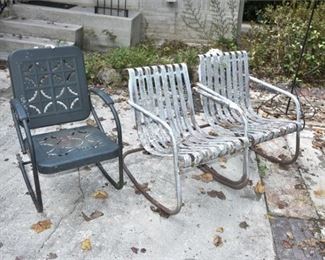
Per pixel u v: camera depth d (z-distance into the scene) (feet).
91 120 13.32
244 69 11.70
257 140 9.77
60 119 9.59
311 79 18.43
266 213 9.45
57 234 8.39
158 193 9.93
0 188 9.68
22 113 8.17
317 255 8.30
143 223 8.87
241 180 9.84
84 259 7.82
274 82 17.62
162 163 11.19
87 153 8.56
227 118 11.19
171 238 8.50
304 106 15.78
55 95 9.45
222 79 11.27
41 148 8.71
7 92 15.08
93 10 20.29
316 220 9.34
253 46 19.08
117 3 20.83
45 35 18.89
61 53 9.48
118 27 19.17
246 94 11.80
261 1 26.16
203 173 10.84
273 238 8.68
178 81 10.37
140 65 16.30
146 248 8.19
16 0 20.52
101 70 16.12
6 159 10.85
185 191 10.05
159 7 20.70
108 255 7.96
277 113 14.94
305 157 12.01
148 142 9.64
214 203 9.68
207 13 20.52
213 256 8.10
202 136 10.20
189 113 10.64
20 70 9.02
